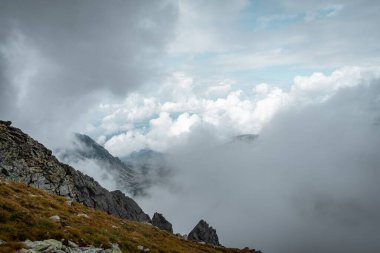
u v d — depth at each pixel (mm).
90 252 32781
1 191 42906
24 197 45125
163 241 59906
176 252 51250
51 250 29219
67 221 39781
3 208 34312
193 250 61656
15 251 26500
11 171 79750
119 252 37031
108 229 45594
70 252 30781
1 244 27297
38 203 44594
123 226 59062
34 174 85438
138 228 63781
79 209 56750
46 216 38969
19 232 30484
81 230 37562
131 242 42969
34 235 31188
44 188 85000
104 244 36406
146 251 42375
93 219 48938
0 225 30422
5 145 85562
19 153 87812
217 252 69750
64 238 32906
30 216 34250
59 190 89438
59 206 47906
